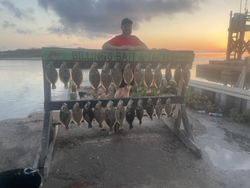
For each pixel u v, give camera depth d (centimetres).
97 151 317
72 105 309
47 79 275
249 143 348
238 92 461
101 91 904
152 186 235
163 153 313
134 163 284
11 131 383
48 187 233
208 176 256
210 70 2042
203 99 568
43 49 272
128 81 308
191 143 318
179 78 335
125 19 356
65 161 287
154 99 344
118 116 305
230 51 1959
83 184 239
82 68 297
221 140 359
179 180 247
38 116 468
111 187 233
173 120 398
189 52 329
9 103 820
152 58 318
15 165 277
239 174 260
